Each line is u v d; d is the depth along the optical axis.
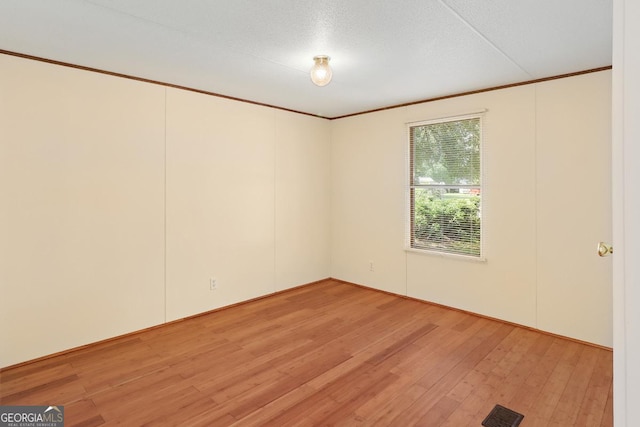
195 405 2.28
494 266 3.67
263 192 4.39
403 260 4.44
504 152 3.56
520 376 2.61
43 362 2.81
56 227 2.90
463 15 2.14
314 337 3.31
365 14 2.13
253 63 2.94
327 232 5.25
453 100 3.90
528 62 2.90
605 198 3.02
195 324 3.61
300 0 1.98
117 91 3.19
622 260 0.56
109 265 3.19
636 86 0.52
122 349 3.04
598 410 2.21
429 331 3.43
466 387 2.48
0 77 2.63
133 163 3.31
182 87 3.62
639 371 0.53
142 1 1.98
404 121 4.32
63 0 1.97
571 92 3.16
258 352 3.00
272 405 2.28
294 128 4.72
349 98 4.07
